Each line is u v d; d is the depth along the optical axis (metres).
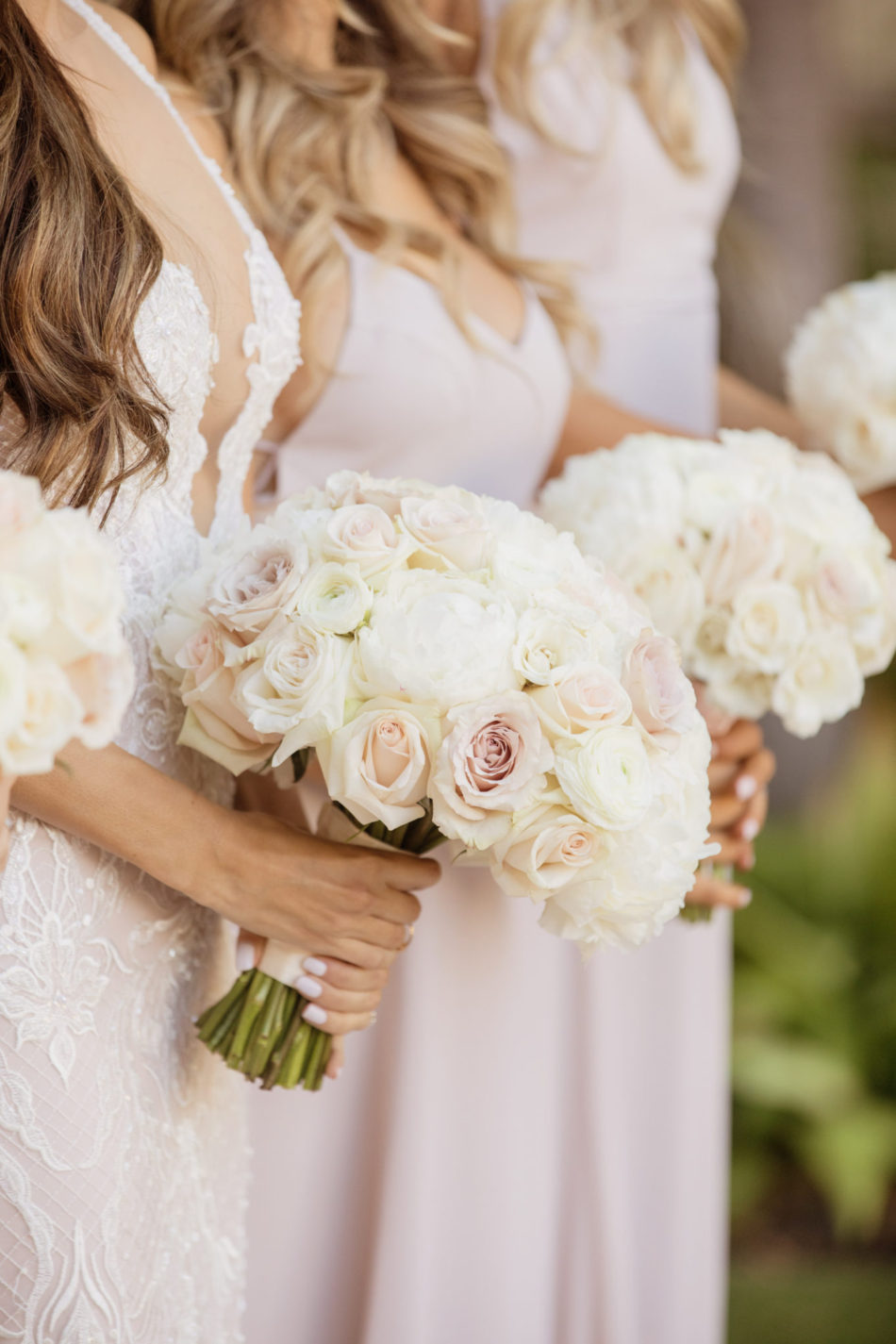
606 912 1.37
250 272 1.62
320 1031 1.57
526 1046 2.05
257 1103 1.99
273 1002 1.54
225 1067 1.70
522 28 2.46
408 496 1.43
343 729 1.30
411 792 1.30
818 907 4.07
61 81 1.40
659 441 1.89
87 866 1.42
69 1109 1.37
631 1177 2.26
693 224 2.69
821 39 4.69
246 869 1.45
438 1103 1.98
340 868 1.48
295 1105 2.00
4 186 1.34
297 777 1.50
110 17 1.70
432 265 2.02
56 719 0.96
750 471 1.83
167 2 1.87
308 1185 2.01
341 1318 2.03
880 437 2.30
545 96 2.49
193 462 1.56
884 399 2.32
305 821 1.88
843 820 4.43
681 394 2.68
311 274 1.91
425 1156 1.96
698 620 1.74
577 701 1.29
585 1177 2.15
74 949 1.40
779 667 1.73
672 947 2.27
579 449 2.34
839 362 2.36
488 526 1.40
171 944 1.56
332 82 2.00
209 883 1.45
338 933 1.50
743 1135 3.78
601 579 1.48
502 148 2.35
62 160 1.36
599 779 1.27
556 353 2.19
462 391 2.00
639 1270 2.28
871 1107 3.77
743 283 4.35
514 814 1.30
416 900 1.57
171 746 1.53
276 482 2.01
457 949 1.98
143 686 1.48
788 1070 3.77
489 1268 2.02
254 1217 2.00
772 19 4.59
